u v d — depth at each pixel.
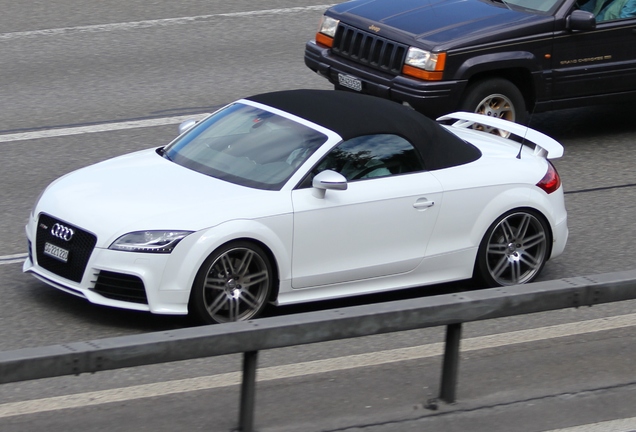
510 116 29.22
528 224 21.36
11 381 12.66
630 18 30.22
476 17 29.16
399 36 28.56
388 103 21.42
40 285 20.45
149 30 40.78
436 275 20.59
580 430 15.20
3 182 26.27
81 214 18.58
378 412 15.51
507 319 19.95
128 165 20.52
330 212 19.16
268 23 42.34
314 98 21.44
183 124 22.25
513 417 15.49
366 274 19.77
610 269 22.81
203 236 18.05
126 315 19.19
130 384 16.56
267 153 19.86
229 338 13.73
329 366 17.48
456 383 15.80
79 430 14.77
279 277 18.86
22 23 40.91
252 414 14.53
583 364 17.66
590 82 30.05
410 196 19.92
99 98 33.22
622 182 28.17
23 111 31.80
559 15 29.31
